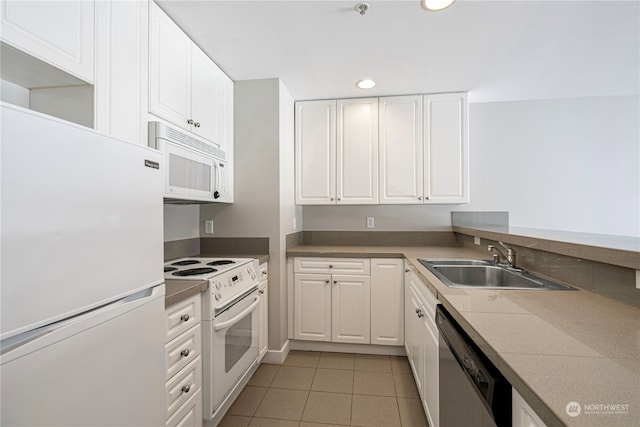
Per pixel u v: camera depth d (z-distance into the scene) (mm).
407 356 2418
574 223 2879
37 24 939
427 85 2498
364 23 1673
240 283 1845
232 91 2412
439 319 1264
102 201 808
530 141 2926
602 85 2525
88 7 1115
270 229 2402
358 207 3088
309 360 2424
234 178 2436
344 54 2008
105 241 817
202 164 1884
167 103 1565
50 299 664
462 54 2006
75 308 724
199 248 2467
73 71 1053
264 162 2400
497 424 714
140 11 1383
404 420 1715
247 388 2035
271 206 2395
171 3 1495
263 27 1708
